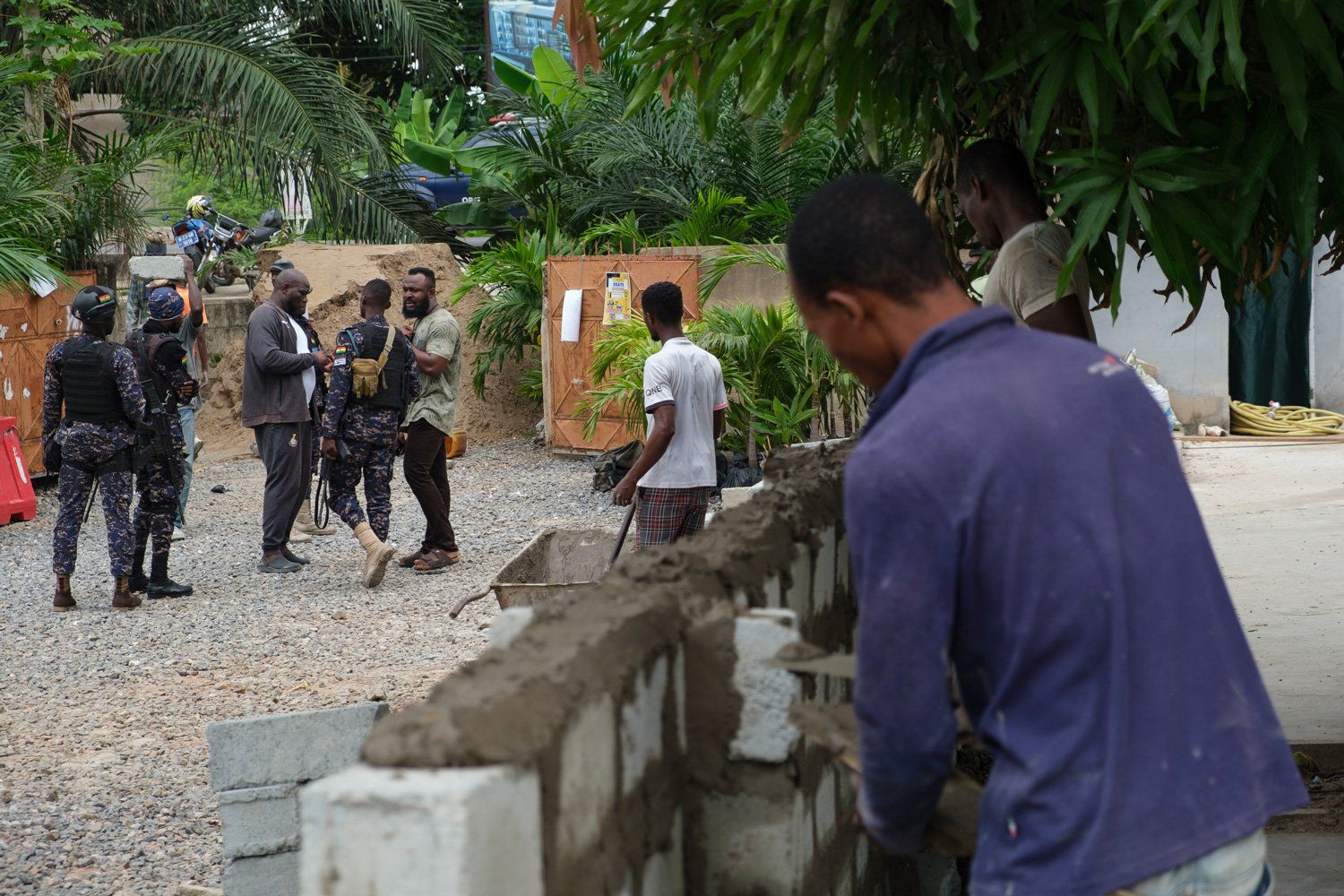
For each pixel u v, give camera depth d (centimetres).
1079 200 313
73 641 741
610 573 217
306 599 822
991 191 365
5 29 1458
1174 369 1249
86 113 1543
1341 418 1251
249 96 1537
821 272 192
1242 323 1312
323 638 735
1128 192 304
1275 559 785
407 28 1752
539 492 1174
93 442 793
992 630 174
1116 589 170
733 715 208
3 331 1181
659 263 1248
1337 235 418
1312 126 302
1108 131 303
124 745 574
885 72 331
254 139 1578
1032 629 170
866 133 326
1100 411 178
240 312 1628
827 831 250
